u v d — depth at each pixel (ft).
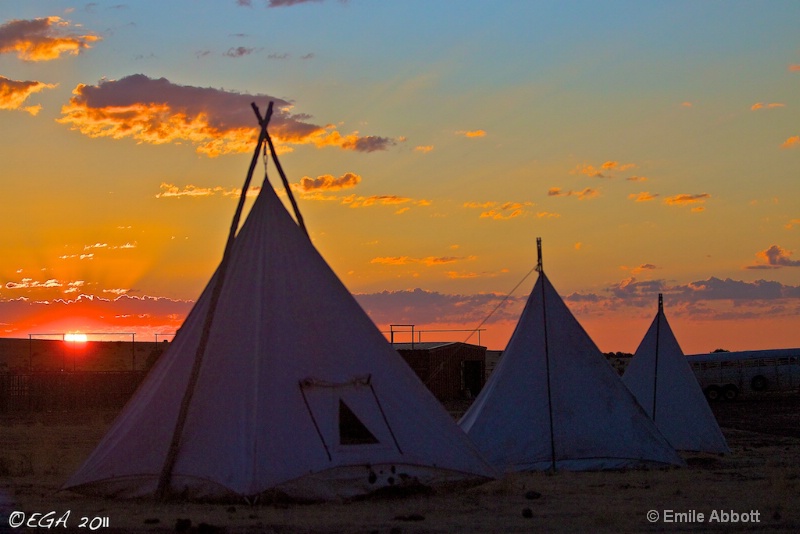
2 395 140.46
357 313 46.39
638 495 45.21
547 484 49.39
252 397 42.47
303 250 46.83
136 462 43.86
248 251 46.62
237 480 40.47
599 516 38.17
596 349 60.44
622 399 59.36
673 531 35.96
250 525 35.65
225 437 42.11
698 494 45.75
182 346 46.37
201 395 43.68
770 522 37.83
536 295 61.67
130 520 37.09
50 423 111.75
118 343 297.74
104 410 141.49
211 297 44.96
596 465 57.06
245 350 43.96
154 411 44.86
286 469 40.91
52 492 46.47
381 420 43.83
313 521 36.55
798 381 179.11
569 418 58.23
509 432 57.98
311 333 44.83
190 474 42.11
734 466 60.29
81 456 65.16
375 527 35.55
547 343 60.13
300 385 43.11
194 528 35.09
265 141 47.42
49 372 146.92
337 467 41.78
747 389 180.96
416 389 45.85
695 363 184.34
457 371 173.99
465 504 41.70
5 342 289.94
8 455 65.82
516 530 35.55
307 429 42.16
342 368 44.45
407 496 42.83
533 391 59.06
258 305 44.96
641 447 57.93
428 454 44.06
